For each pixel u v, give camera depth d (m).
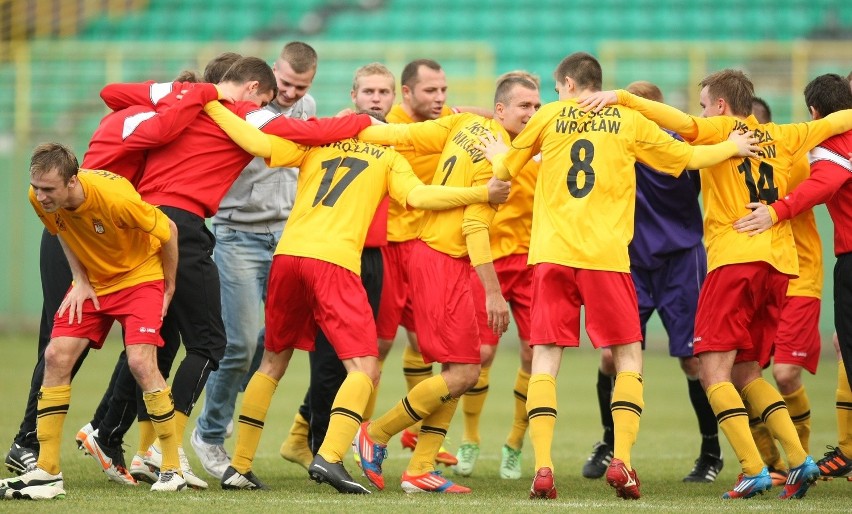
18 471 21.72
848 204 23.20
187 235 22.33
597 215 21.45
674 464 28.45
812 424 37.34
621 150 21.67
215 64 25.59
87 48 72.06
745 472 21.92
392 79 27.42
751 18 74.12
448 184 23.02
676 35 73.88
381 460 23.03
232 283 26.31
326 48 69.50
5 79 70.81
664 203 26.56
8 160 65.94
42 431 20.30
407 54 69.25
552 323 21.53
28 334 64.88
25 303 65.69
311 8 78.00
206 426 24.77
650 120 22.20
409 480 22.47
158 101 23.47
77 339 20.77
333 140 22.98
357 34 76.44
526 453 30.75
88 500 19.61
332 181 22.45
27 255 65.44
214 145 22.77
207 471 24.73
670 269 26.73
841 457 23.91
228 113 22.77
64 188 19.27
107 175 20.44
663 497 22.03
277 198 26.89
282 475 25.30
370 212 22.53
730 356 22.69
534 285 21.86
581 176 21.55
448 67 72.50
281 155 22.67
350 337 21.73
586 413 39.94
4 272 65.62
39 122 70.44
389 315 26.91
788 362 25.78
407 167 22.94
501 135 23.38
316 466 21.16
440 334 22.53
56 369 20.55
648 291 27.09
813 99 24.31
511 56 73.75
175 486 21.23
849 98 24.06
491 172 22.89
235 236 26.61
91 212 19.91
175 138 22.66
